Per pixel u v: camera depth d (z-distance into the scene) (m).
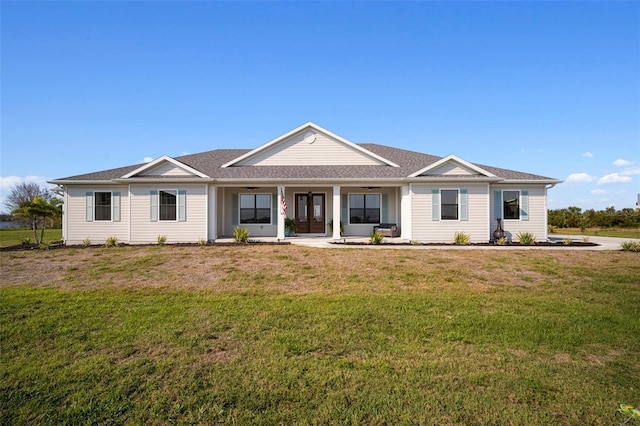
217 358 4.46
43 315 6.05
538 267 10.18
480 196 15.94
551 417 3.24
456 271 9.72
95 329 5.45
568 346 4.85
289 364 4.26
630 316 6.13
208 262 10.84
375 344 4.89
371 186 16.89
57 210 16.48
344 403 3.44
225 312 6.24
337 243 15.12
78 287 8.07
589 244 14.95
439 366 4.22
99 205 16.58
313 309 6.41
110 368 4.17
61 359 4.42
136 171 15.97
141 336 5.16
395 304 6.73
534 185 16.70
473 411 3.32
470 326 5.60
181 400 3.51
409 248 13.59
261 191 18.50
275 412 3.31
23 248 14.21
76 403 3.46
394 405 3.41
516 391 3.67
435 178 15.76
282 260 11.15
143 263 10.67
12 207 51.62
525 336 5.20
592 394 3.62
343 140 18.48
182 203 16.02
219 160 19.77
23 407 3.40
